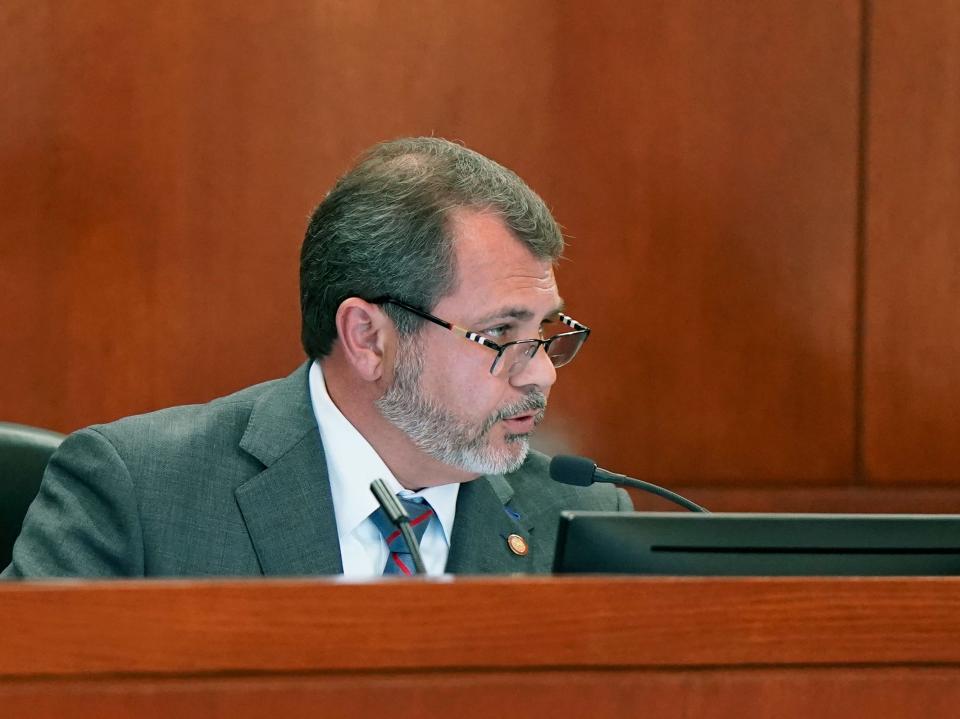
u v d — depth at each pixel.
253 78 10.79
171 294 10.72
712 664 3.93
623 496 7.75
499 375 6.63
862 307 11.48
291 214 10.81
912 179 11.52
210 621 3.71
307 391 7.10
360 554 6.74
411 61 10.95
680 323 11.26
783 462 11.38
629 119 11.21
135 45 10.68
